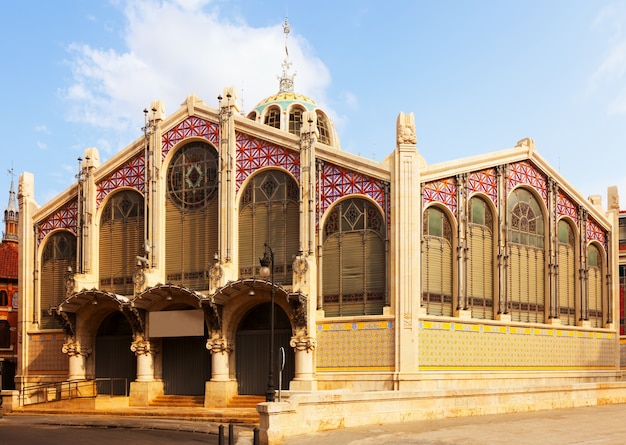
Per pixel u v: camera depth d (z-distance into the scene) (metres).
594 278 50.06
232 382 40.84
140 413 38.16
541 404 37.00
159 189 44.69
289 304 39.19
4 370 63.22
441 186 41.12
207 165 44.19
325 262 40.94
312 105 53.78
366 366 38.75
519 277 44.56
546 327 45.19
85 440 28.69
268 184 42.62
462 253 41.31
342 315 40.12
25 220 48.53
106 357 45.50
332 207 41.00
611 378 48.97
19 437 29.95
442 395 33.12
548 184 46.94
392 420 31.17
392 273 38.78
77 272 46.00
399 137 39.53
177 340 43.47
